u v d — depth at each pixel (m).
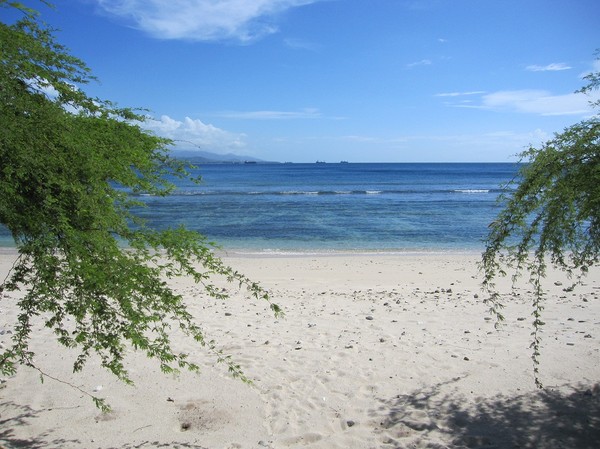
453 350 7.81
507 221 5.14
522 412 5.70
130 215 4.58
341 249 23.30
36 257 3.59
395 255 21.25
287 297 12.20
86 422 5.49
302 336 8.67
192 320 9.66
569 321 9.41
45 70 3.95
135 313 3.83
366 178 107.31
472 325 9.30
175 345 8.09
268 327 9.23
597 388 6.22
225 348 7.98
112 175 4.22
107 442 5.08
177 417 5.67
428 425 5.45
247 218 34.97
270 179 99.56
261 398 6.18
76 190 3.66
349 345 8.12
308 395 6.27
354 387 6.49
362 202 48.78
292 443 5.15
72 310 3.80
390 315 10.18
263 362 7.36
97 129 4.33
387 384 6.57
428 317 9.97
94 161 3.87
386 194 60.62
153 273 4.11
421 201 50.16
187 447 5.03
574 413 5.63
